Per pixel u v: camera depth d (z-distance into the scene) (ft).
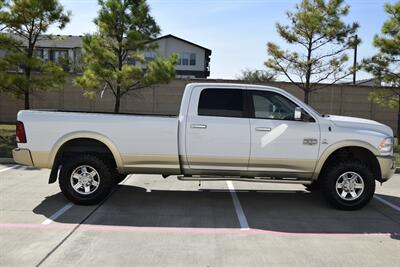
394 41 56.85
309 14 60.03
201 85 23.34
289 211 22.98
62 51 145.48
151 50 62.49
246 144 22.82
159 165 23.08
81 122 22.85
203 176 23.56
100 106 76.64
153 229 19.30
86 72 57.11
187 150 22.86
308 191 28.04
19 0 53.16
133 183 29.60
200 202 24.53
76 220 20.47
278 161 22.94
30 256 15.71
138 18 58.23
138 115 23.17
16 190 26.73
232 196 26.22
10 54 54.24
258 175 23.29
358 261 15.90
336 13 60.49
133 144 22.86
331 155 23.88
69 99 76.43
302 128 22.93
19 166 36.70
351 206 23.17
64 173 22.98
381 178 23.56
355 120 23.98
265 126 22.86
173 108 76.54
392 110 77.87
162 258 15.75
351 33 60.90
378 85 62.44
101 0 58.70
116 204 23.67
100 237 18.02
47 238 17.75
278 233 19.12
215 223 20.45
